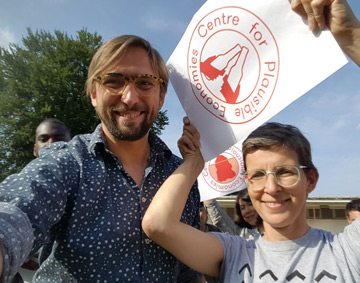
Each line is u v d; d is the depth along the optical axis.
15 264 0.34
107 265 0.51
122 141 0.60
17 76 7.57
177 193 0.57
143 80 0.57
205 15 0.61
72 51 7.41
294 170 0.54
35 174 0.46
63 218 0.51
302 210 0.54
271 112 0.54
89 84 0.61
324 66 0.49
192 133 0.63
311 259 0.50
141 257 0.54
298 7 0.49
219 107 0.60
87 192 0.52
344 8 0.44
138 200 0.57
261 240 0.57
